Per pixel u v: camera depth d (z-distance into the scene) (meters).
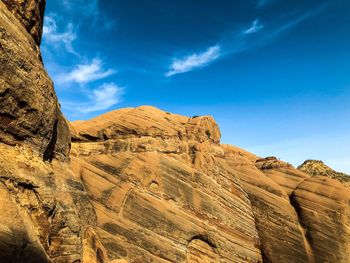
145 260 27.00
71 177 21.02
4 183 12.96
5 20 13.66
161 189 32.16
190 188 34.38
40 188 14.92
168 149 35.66
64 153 21.28
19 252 11.24
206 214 33.97
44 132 16.14
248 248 37.06
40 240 14.10
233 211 38.00
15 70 13.55
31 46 15.59
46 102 15.91
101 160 31.56
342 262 37.47
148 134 35.22
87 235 21.03
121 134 34.19
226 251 33.75
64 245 15.87
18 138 14.56
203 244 32.16
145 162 32.97
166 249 28.66
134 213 29.05
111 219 27.64
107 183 29.83
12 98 13.59
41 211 14.65
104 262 21.28
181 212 32.12
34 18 16.67
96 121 35.59
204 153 38.62
